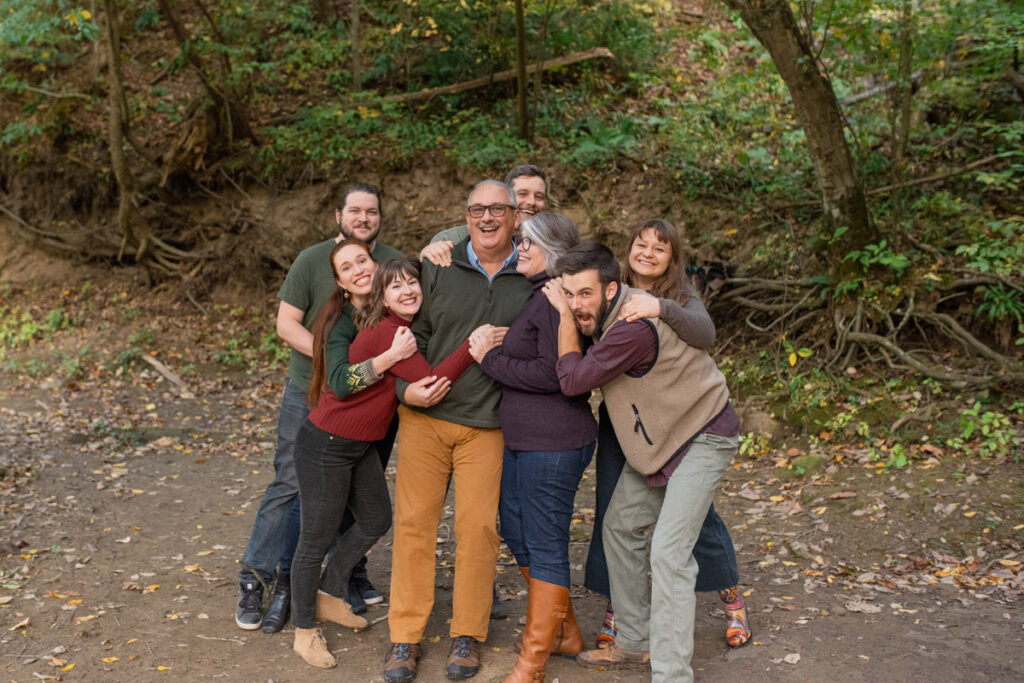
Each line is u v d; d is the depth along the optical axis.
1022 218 6.75
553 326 3.24
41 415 7.49
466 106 10.74
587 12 10.70
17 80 10.91
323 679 3.44
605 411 3.53
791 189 8.27
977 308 6.42
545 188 4.05
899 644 3.54
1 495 5.49
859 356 6.67
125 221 10.12
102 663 3.55
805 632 3.69
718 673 3.36
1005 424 5.43
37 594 4.19
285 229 9.97
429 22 10.05
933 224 7.02
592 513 5.41
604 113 10.22
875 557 4.46
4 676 3.43
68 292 10.26
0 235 10.73
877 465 5.45
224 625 3.93
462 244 3.53
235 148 10.45
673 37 10.64
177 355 9.09
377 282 3.41
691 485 3.18
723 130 9.61
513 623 3.93
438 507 3.50
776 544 4.72
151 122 10.98
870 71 6.92
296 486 3.86
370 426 3.44
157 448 6.84
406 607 3.45
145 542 4.94
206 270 10.04
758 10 6.12
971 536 4.47
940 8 6.17
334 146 10.20
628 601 3.41
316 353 3.54
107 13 9.42
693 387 3.20
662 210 8.71
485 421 3.39
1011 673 3.28
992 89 7.91
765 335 7.32
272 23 12.00
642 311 3.06
